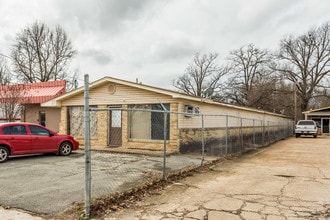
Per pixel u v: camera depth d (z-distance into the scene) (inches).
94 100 578.9
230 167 366.9
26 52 1433.3
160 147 494.9
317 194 234.8
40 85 857.5
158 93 499.8
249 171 338.6
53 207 192.1
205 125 564.7
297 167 372.2
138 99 522.3
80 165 355.3
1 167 339.9
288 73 1673.2
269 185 266.4
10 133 386.0
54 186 248.7
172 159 409.1
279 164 397.4
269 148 650.8
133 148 520.1
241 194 232.8
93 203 195.3
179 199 216.8
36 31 1451.8
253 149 617.6
